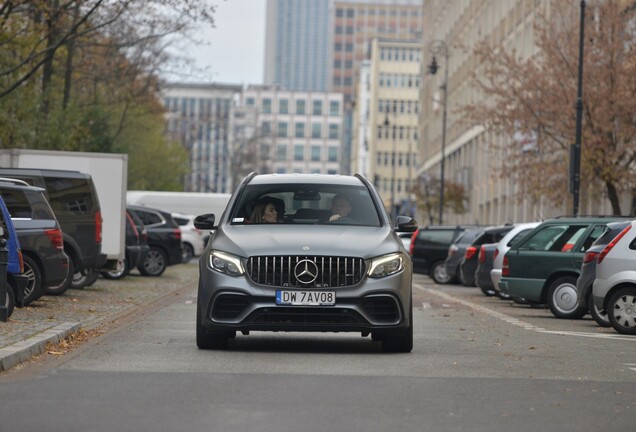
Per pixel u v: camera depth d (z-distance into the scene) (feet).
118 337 74.74
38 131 190.08
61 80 222.48
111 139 228.02
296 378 52.54
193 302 120.06
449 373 55.98
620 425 40.86
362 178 72.28
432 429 38.91
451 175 464.24
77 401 44.60
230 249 64.23
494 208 367.66
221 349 66.44
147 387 48.85
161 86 234.38
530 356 65.98
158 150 339.57
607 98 194.80
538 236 109.29
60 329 72.08
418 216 554.87
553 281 107.55
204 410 42.34
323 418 40.81
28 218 97.35
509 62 217.15
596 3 210.79
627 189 199.41
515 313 114.32
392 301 63.67
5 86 173.27
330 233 65.57
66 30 167.73
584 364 62.08
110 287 143.43
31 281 97.14
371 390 48.75
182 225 250.78
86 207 119.44
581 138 187.32
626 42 201.16
